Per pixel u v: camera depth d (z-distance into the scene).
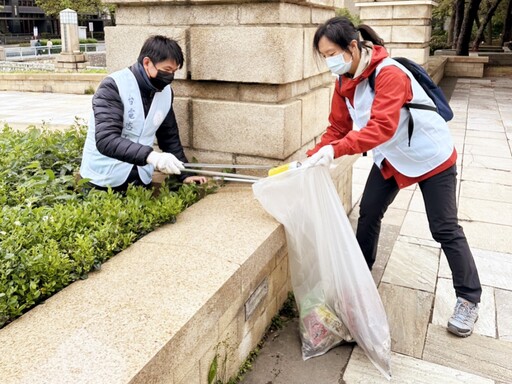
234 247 2.34
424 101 2.56
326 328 2.62
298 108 3.21
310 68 3.39
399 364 2.58
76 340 1.65
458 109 10.65
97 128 2.63
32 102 12.84
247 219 2.68
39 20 57.28
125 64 3.37
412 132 2.54
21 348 1.61
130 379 1.48
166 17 3.21
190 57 3.16
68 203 2.67
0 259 1.96
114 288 1.98
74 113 10.65
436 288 3.33
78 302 1.88
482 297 3.22
